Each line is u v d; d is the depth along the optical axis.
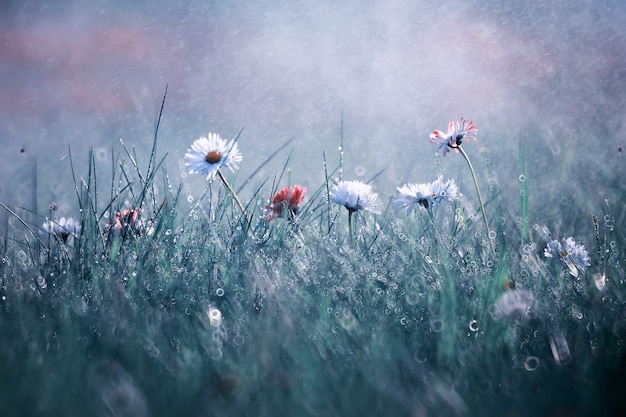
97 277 0.74
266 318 0.68
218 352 0.65
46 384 0.62
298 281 0.73
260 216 0.82
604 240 0.79
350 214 0.80
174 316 0.70
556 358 0.65
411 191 0.80
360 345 0.66
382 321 0.69
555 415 0.60
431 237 0.80
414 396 0.62
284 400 0.62
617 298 0.72
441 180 0.81
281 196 0.81
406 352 0.65
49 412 0.61
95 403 0.62
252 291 0.72
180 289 0.73
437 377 0.63
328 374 0.64
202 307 0.71
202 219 0.83
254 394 0.62
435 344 0.67
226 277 0.74
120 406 0.61
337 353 0.66
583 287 0.73
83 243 0.78
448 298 0.69
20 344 0.66
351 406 0.61
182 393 0.62
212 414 0.61
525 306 0.69
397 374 0.64
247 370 0.64
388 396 0.62
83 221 0.79
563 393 0.62
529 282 0.74
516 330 0.68
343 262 0.75
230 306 0.71
